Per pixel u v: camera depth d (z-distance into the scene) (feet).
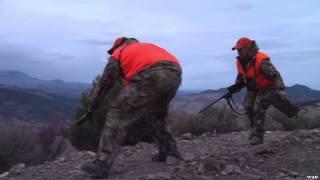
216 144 31.01
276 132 35.65
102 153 21.68
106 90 22.61
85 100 36.42
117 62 22.09
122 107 21.66
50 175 24.30
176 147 24.34
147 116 24.23
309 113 51.52
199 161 22.88
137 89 21.59
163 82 21.63
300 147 26.08
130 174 22.63
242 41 27.81
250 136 28.81
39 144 51.57
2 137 46.85
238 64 28.60
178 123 45.39
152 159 24.93
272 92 27.73
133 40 23.30
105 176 21.76
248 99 28.86
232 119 47.52
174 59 22.45
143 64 21.67
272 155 24.79
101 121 34.94
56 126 55.62
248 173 21.65
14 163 44.80
